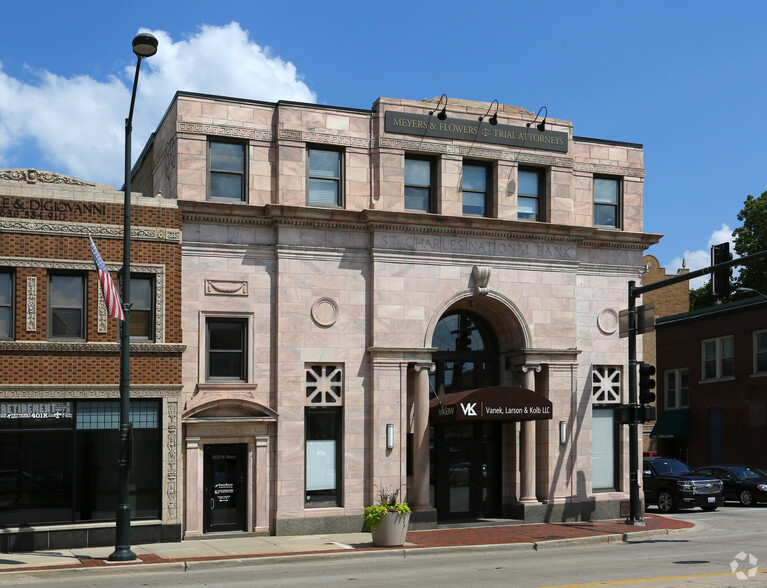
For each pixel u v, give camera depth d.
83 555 19.06
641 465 26.97
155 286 21.72
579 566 17.39
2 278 20.50
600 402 26.77
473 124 25.47
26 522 19.91
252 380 22.80
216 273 22.70
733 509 32.00
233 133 23.25
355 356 23.81
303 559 19.02
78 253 21.00
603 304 27.05
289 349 23.05
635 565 17.36
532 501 25.25
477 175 25.81
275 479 22.61
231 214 22.78
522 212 26.31
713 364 45.22
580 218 26.89
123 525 18.23
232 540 21.53
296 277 23.33
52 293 20.92
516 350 25.86
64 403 20.52
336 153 24.36
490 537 22.22
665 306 59.97
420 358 24.27
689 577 15.41
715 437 44.38
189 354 22.19
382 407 23.70
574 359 26.12
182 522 21.59
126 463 18.38
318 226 23.59
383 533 20.53
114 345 20.84
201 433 21.95
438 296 24.69
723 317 44.34
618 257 27.41
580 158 27.06
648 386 24.23
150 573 17.41
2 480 19.81
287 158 23.52
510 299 25.50
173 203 22.14
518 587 14.52
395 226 24.23
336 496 23.50
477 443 26.03
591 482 26.12
